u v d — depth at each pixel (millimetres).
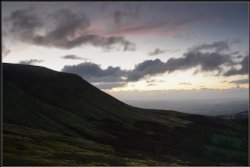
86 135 190125
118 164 115625
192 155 161625
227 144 172875
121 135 198750
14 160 96125
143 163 128500
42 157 107500
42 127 187375
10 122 180625
